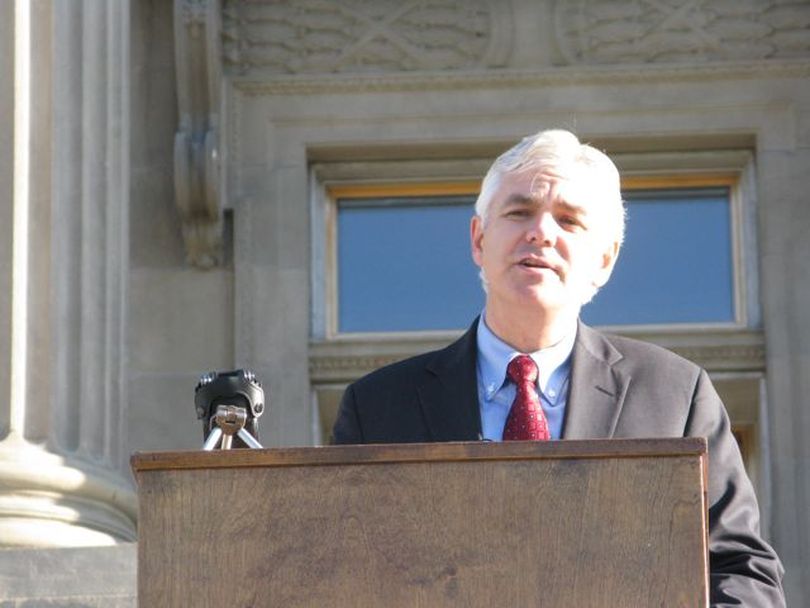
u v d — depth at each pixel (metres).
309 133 21.75
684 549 8.90
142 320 21.19
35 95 17.23
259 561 8.92
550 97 21.77
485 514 8.95
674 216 21.95
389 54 21.92
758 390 21.28
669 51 21.84
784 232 21.44
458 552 8.92
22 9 17.33
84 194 17.38
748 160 21.88
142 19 21.84
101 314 17.30
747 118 21.69
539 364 11.51
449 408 11.38
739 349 21.30
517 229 11.45
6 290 16.77
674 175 21.97
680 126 21.67
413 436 11.34
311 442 21.09
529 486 8.97
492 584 8.89
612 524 8.92
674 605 8.85
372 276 21.83
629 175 21.98
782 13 21.88
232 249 21.45
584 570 8.90
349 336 21.52
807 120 21.69
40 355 16.77
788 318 21.25
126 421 17.84
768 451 21.03
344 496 8.97
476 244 11.90
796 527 20.72
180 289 21.28
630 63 21.83
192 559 8.92
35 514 16.12
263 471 8.99
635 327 21.48
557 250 11.42
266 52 21.88
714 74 21.75
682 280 21.78
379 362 21.36
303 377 21.16
